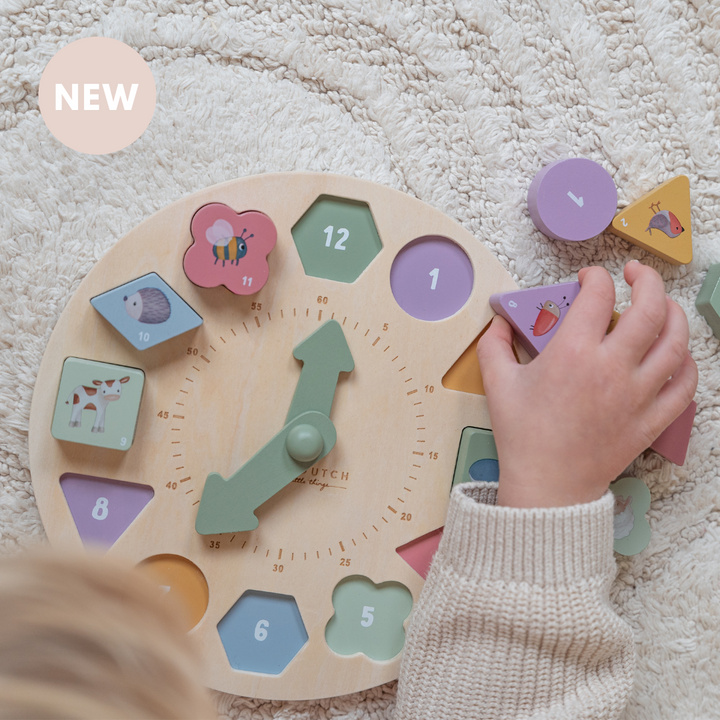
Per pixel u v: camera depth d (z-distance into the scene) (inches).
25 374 17.5
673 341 16.3
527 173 18.9
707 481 19.3
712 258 19.3
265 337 17.0
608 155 19.2
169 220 16.5
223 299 16.8
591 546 15.2
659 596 19.2
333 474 17.3
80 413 16.3
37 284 17.6
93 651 7.3
